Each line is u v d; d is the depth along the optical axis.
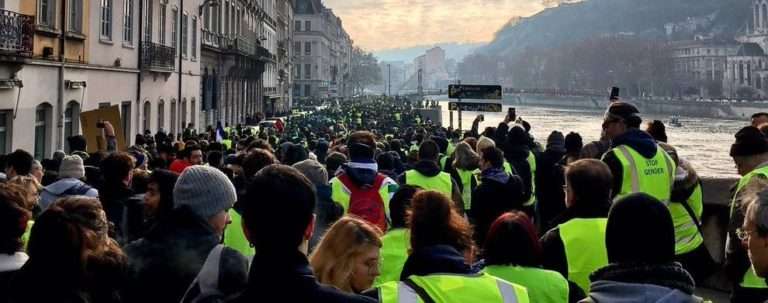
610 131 6.57
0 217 4.24
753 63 195.88
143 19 31.52
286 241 3.14
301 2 162.12
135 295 4.28
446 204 3.97
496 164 7.90
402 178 7.82
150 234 4.52
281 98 101.50
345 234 4.11
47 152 21.77
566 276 4.97
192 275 4.33
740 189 5.12
